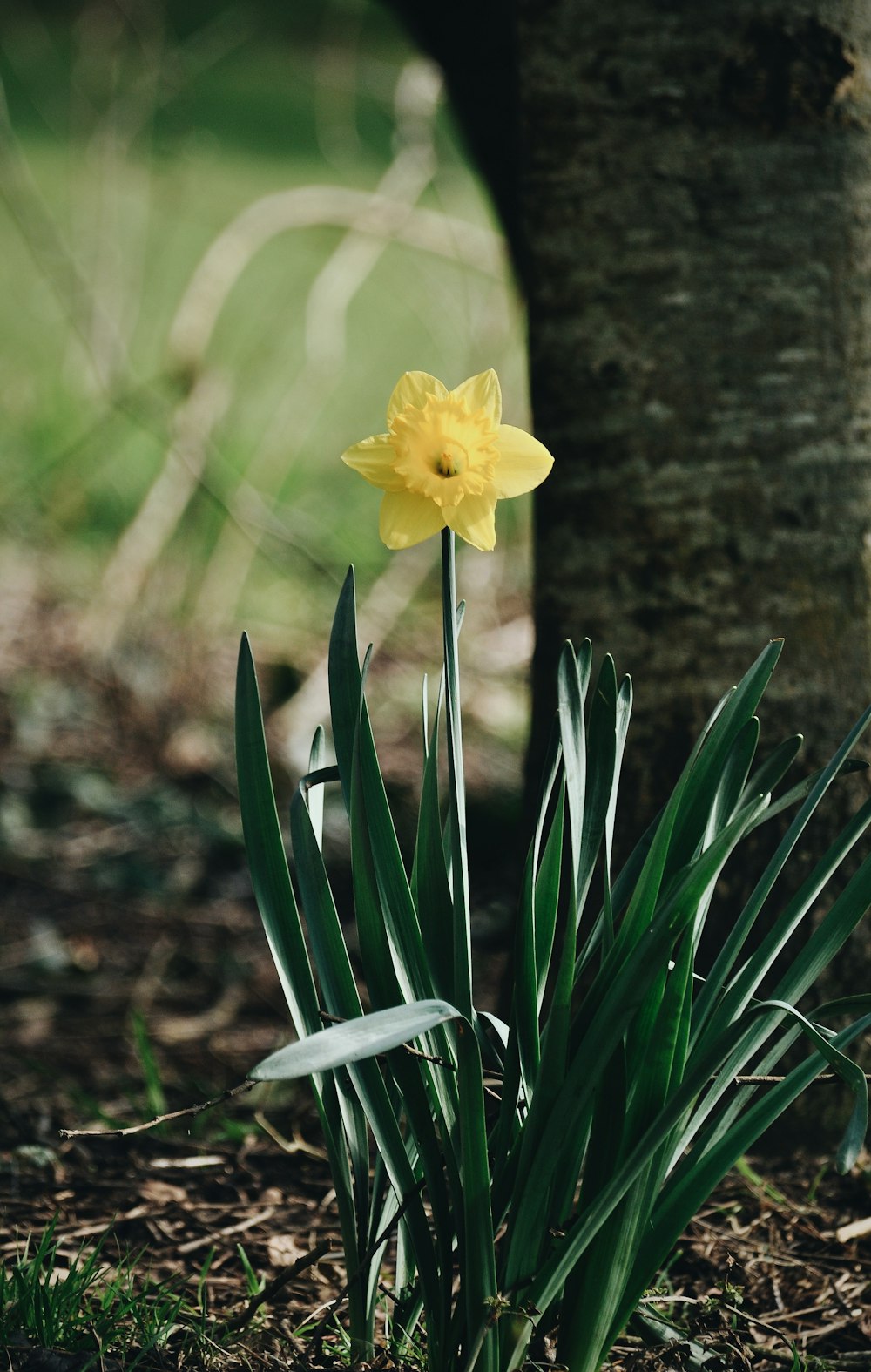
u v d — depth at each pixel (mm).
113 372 4406
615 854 1938
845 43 1877
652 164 1896
